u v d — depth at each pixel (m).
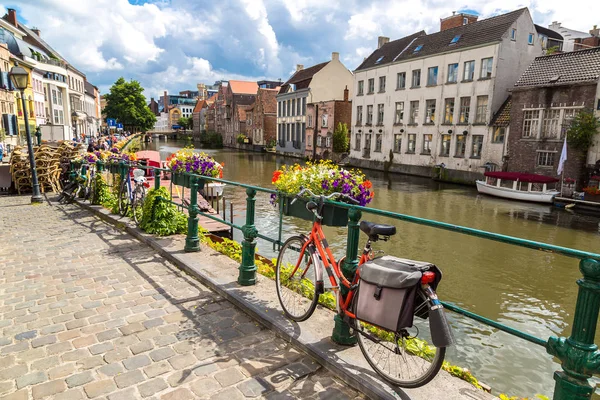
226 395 2.68
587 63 22.47
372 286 2.37
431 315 2.16
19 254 5.87
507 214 18.42
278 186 4.09
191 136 118.69
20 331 3.54
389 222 15.44
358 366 2.87
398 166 35.44
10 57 33.53
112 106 79.25
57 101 50.62
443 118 30.97
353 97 40.97
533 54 28.16
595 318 1.77
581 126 21.20
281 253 3.87
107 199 9.59
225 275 4.74
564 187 21.91
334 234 12.12
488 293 8.73
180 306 4.09
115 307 4.05
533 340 2.02
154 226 6.75
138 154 21.22
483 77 27.72
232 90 78.00
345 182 3.76
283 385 2.79
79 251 6.02
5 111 29.16
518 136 25.25
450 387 2.61
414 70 33.41
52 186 12.35
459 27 31.95
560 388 1.87
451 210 19.09
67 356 3.14
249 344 3.34
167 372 2.94
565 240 14.15
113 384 2.79
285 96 54.06
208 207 12.08
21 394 2.67
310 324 3.51
